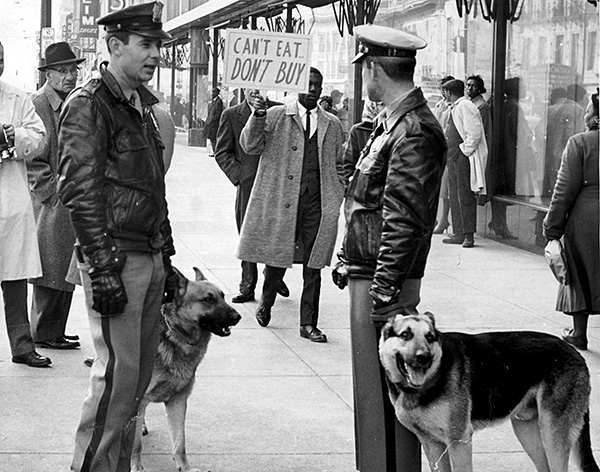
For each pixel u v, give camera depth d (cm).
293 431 606
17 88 728
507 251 1316
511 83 1404
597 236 778
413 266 465
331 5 2022
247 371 734
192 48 3934
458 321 898
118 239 458
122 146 457
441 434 445
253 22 2678
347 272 475
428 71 1642
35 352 748
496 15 1430
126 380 466
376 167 459
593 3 1211
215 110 2897
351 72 1878
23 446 574
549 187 1323
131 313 463
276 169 852
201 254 1241
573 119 1271
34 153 718
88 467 469
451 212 1366
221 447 579
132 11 456
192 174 2439
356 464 508
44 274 779
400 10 1734
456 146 1355
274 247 848
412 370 433
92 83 457
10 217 719
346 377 722
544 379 468
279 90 841
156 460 559
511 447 583
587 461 477
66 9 3900
